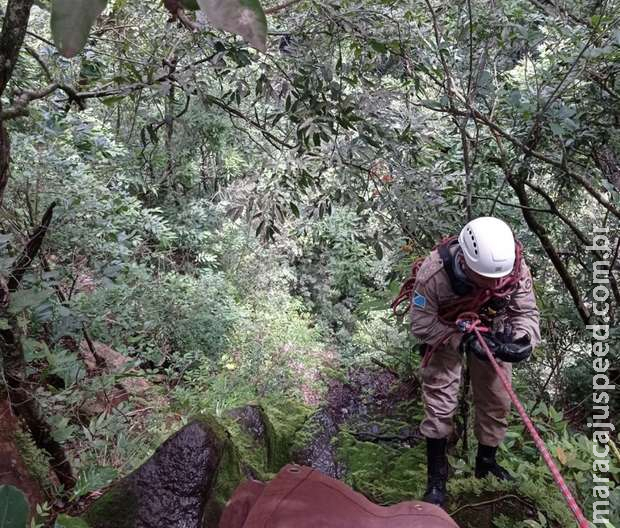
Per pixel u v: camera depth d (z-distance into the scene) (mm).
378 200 3145
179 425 4246
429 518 783
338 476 3658
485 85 3236
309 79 2795
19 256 2852
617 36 2627
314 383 5801
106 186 4828
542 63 3480
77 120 4391
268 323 6832
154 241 6812
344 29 2674
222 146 5977
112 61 3289
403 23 2877
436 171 3521
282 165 3078
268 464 3775
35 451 2740
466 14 3123
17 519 731
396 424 4391
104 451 3189
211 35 2643
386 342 5227
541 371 4531
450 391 2820
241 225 7629
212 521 2488
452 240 2666
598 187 3898
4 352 2512
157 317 5160
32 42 4137
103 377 3295
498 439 2920
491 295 2537
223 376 5473
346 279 7930
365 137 2893
